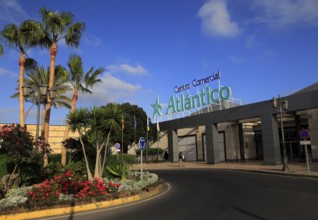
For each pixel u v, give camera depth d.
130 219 8.71
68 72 22.89
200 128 43.59
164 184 17.16
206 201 11.01
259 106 28.91
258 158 38.78
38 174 15.59
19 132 13.48
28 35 20.59
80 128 15.12
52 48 20.81
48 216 9.72
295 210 8.77
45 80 23.62
